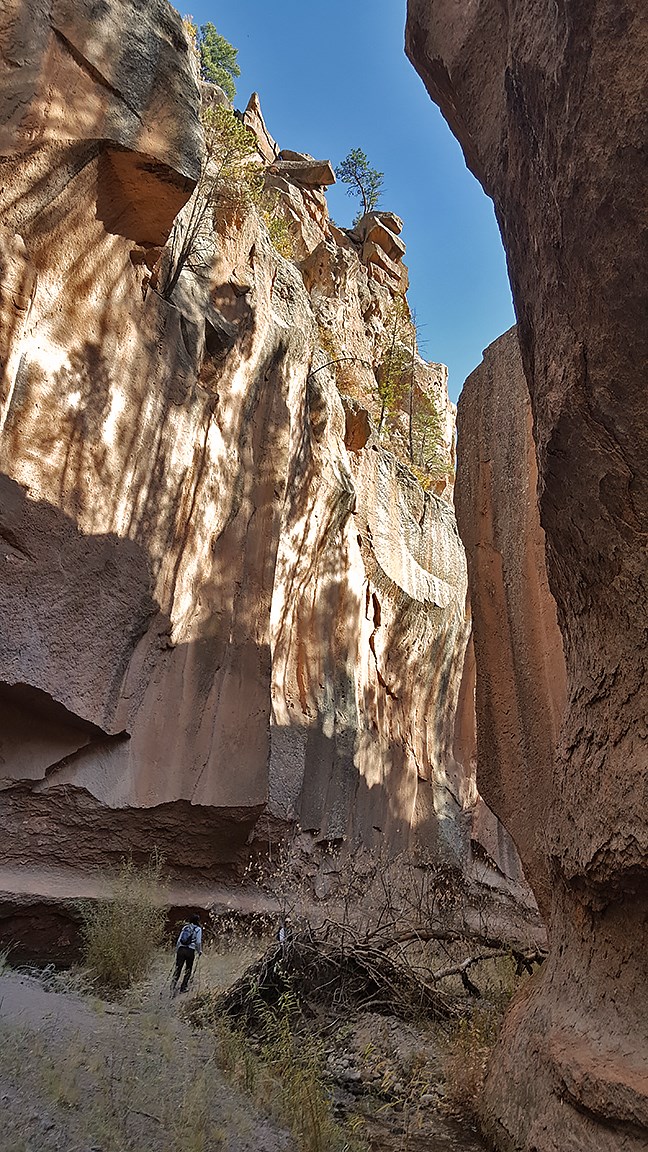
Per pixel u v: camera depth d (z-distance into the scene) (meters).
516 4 4.47
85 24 10.41
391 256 36.50
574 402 4.27
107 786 10.84
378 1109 5.42
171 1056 5.28
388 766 19.83
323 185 34.19
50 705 10.12
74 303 11.00
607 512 4.33
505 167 5.23
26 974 8.01
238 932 10.91
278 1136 4.58
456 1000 7.75
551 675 6.48
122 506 11.49
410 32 6.53
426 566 24.38
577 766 4.85
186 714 12.34
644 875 3.90
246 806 12.48
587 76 3.69
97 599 10.91
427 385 34.31
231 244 15.53
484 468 8.09
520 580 7.18
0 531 9.77
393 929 9.11
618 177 3.62
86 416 10.99
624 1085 3.58
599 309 3.96
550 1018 4.72
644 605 4.13
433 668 23.83
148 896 9.27
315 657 17.05
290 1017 6.51
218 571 13.68
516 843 6.63
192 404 13.23
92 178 10.71
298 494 16.55
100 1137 3.94
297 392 16.89
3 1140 3.60
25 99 9.73
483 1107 5.15
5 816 9.73
